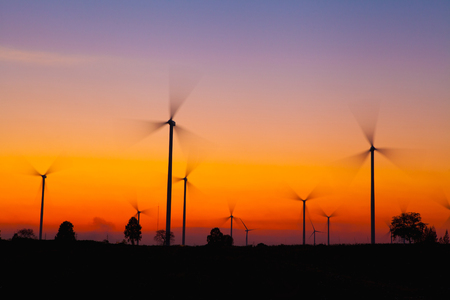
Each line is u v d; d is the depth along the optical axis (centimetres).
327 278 6056
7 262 5956
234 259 6612
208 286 5388
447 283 6250
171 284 5375
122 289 5188
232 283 5556
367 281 6147
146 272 5784
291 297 5266
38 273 5594
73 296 4953
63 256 6288
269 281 5738
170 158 7419
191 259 6469
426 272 6769
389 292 5616
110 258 6291
